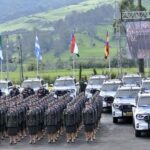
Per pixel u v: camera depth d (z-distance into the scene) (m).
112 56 186.50
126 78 73.25
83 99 53.06
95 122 45.56
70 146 41.22
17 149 40.53
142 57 79.56
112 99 62.81
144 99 46.53
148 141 42.59
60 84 75.31
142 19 79.00
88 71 147.88
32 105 45.91
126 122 54.66
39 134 44.97
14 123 43.34
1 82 78.31
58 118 44.97
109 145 41.25
